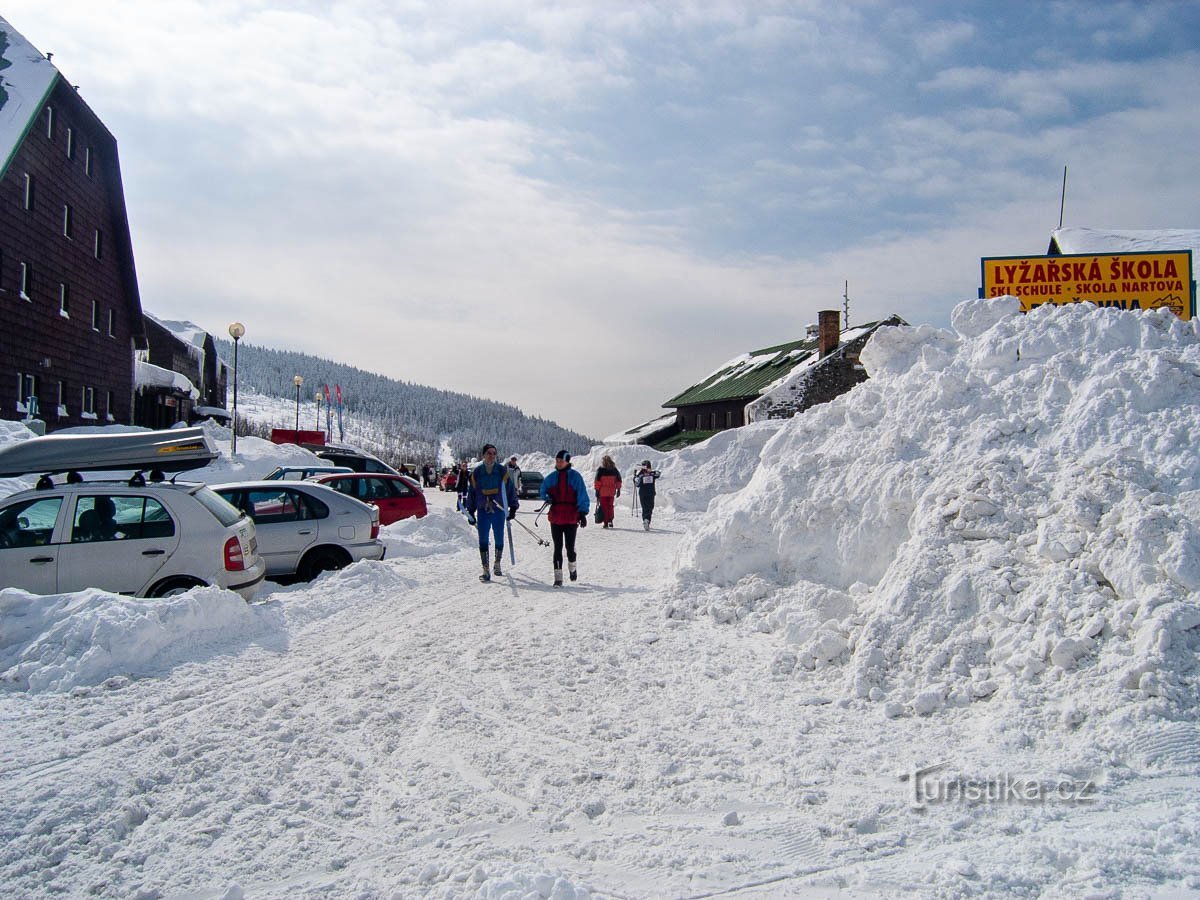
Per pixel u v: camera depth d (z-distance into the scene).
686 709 5.46
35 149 23.97
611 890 3.24
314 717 5.29
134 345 32.38
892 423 8.79
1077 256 16.88
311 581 10.48
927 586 6.05
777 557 8.54
